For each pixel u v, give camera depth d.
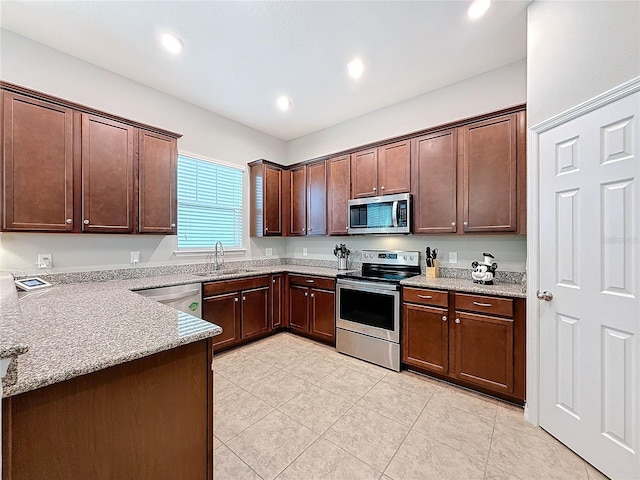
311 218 3.94
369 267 3.64
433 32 2.23
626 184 1.42
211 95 3.21
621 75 1.43
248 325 3.36
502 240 2.71
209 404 1.21
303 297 3.62
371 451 1.69
